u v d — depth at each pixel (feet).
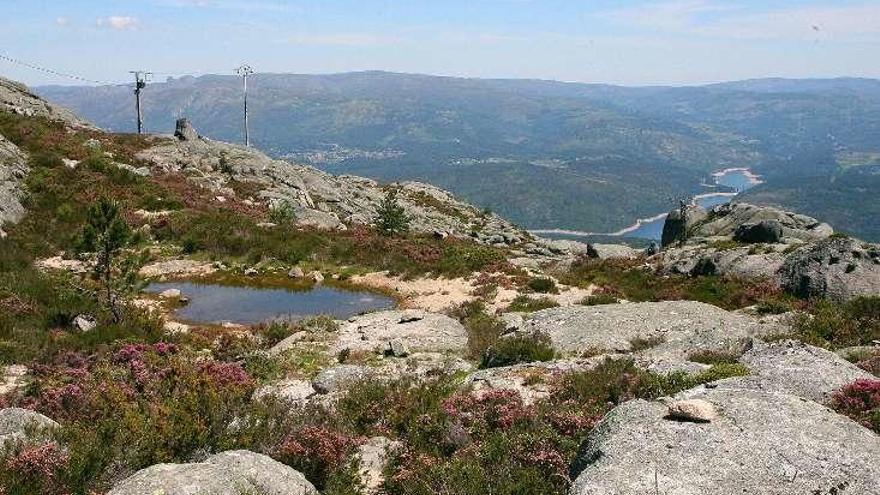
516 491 28.94
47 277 84.48
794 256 97.30
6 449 31.65
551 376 51.42
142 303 89.97
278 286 105.81
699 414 29.09
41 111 203.92
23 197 121.08
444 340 70.54
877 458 26.48
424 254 126.52
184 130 225.15
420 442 37.68
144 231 124.36
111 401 40.32
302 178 215.92
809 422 29.12
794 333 64.85
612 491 24.29
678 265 111.34
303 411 42.63
